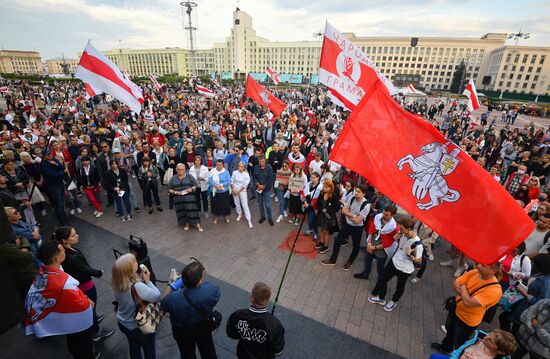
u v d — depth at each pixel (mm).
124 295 2988
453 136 16484
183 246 6410
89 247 6281
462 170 2834
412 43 53844
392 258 4578
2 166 6941
